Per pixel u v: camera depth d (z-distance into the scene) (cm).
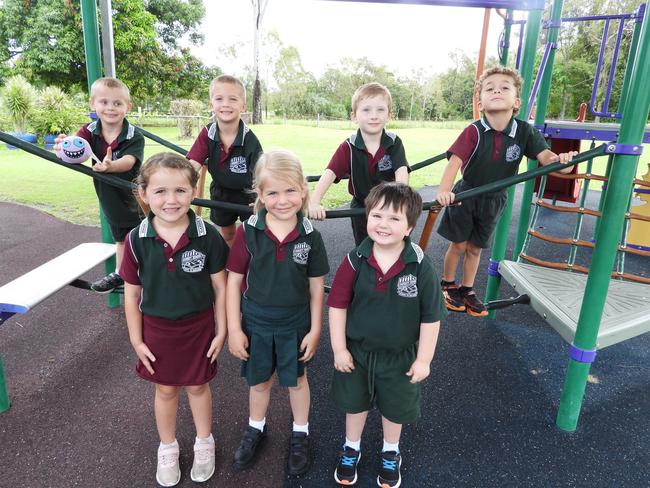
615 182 183
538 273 294
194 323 165
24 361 253
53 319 303
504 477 178
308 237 162
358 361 164
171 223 158
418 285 154
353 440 177
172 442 178
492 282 319
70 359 256
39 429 199
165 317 161
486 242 258
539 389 238
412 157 1149
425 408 220
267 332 166
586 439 202
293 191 155
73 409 213
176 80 2203
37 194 709
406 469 181
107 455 185
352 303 161
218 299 170
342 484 173
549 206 303
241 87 255
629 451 195
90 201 667
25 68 1775
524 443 198
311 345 170
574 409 204
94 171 206
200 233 160
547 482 176
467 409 220
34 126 1293
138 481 173
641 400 232
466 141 230
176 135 1570
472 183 246
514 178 200
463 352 274
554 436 203
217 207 206
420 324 159
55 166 1015
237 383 238
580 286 272
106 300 333
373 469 182
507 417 215
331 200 695
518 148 235
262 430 192
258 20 2141
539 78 295
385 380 162
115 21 1827
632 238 509
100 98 247
